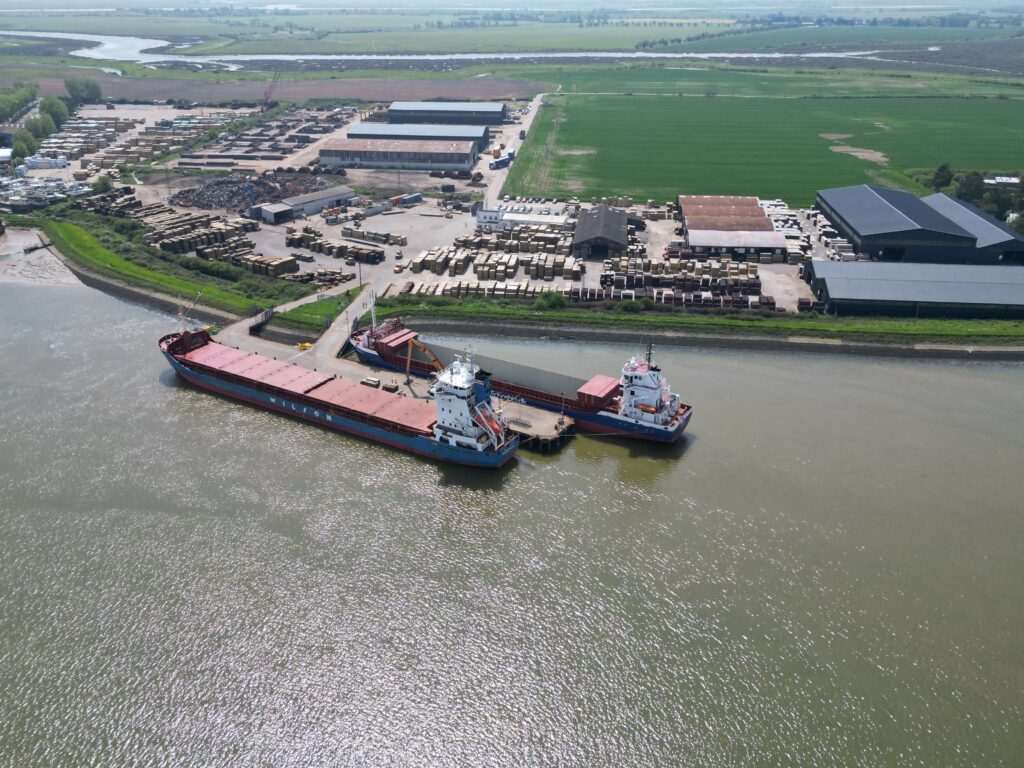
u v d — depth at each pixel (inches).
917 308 6122.1
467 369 4335.6
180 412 4899.1
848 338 5807.1
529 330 6053.2
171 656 3083.2
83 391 5118.1
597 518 3882.9
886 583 3435.0
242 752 2726.4
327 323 6058.1
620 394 4869.6
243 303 6451.8
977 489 4060.0
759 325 5974.4
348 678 2999.5
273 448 4507.9
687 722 2824.8
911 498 3996.1
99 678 2992.1
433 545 3688.5
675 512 3914.9
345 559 3587.6
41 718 2839.6
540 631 3211.1
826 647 3122.5
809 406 4918.8
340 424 4694.9
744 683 2967.5
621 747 2743.6
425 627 3225.9
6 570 3494.1
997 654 3083.2
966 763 2667.3
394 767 2682.1
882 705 2871.6
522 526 3826.3
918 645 3125.0
